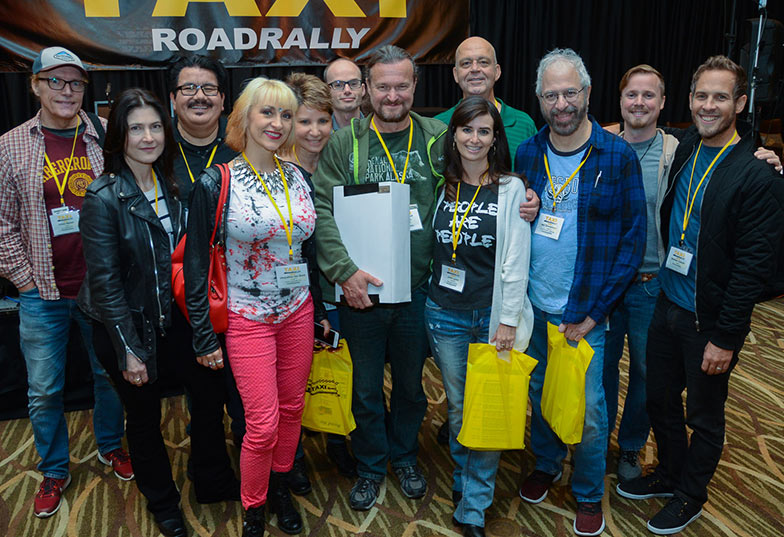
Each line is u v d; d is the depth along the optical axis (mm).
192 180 2152
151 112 1779
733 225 1852
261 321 1854
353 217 2018
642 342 2291
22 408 2906
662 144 2230
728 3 4828
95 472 2486
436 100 4285
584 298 1923
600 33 4621
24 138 2127
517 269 1909
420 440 2727
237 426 2529
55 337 2250
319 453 2641
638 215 1906
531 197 1930
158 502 2082
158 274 1857
